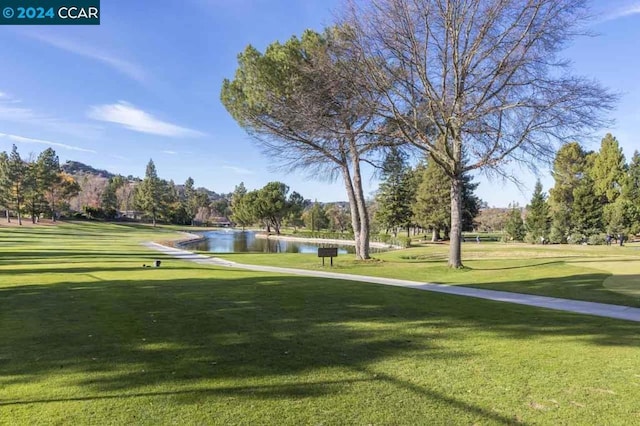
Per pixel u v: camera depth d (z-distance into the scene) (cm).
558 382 443
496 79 1494
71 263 1786
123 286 1070
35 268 1538
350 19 1582
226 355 514
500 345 577
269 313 757
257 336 602
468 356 526
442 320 728
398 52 1516
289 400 388
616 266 1597
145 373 450
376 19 1521
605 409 380
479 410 375
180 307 800
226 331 626
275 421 347
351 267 1836
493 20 1430
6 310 761
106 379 432
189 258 2339
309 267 1838
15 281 1158
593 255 2303
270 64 1866
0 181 6066
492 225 9031
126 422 342
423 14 1469
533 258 2208
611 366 495
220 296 929
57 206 7550
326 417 356
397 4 1478
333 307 824
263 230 9850
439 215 4484
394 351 543
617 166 4631
